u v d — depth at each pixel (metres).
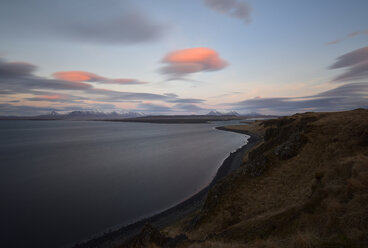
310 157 20.72
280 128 42.97
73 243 20.27
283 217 10.62
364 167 10.48
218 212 18.14
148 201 29.78
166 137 124.69
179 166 50.84
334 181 11.30
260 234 10.22
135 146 87.94
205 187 35.06
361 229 6.40
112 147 85.50
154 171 46.44
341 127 23.75
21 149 80.81
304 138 24.56
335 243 6.23
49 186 36.72
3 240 20.92
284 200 15.70
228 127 189.12
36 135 144.12
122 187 35.84
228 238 11.70
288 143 25.28
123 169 48.56
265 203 16.66
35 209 27.61
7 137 130.12
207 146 84.31
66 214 26.11
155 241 15.08
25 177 42.50
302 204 10.99
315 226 8.17
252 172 22.58
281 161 22.66
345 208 7.89
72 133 161.12
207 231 16.05
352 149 17.94
